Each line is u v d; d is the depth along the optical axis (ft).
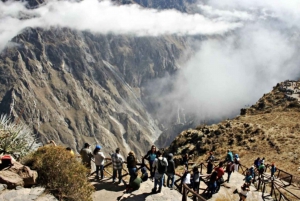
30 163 42.52
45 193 37.83
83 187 42.14
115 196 48.73
